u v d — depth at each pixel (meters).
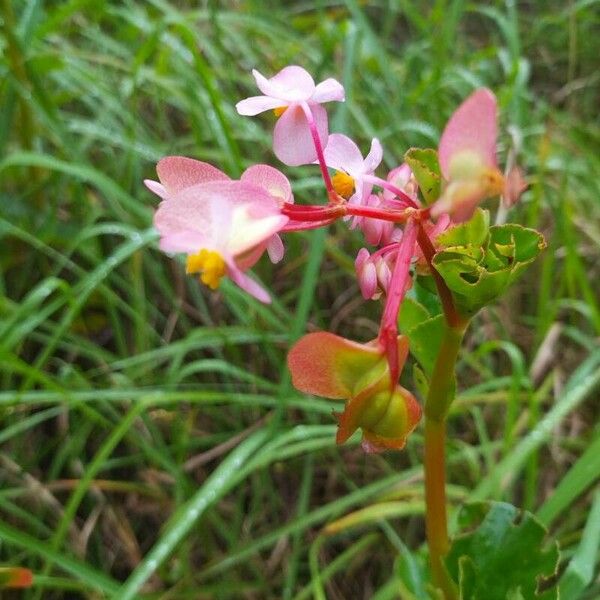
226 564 0.26
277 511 0.31
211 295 0.35
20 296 0.33
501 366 0.35
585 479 0.23
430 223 0.14
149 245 0.33
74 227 0.33
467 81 0.39
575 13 0.45
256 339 0.30
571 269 0.32
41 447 0.30
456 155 0.12
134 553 0.29
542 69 0.50
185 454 0.31
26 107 0.32
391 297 0.13
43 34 0.34
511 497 0.30
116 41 0.41
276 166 0.37
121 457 0.31
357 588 0.29
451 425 0.33
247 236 0.12
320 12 0.43
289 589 0.26
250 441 0.26
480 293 0.14
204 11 0.43
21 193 0.35
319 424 0.31
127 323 0.34
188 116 0.38
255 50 0.41
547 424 0.26
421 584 0.20
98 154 0.37
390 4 0.48
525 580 0.18
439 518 0.17
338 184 0.14
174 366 0.29
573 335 0.33
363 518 0.26
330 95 0.14
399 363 0.13
